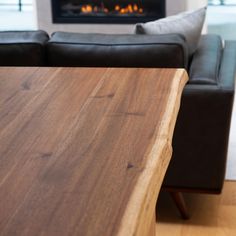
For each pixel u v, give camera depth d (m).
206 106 2.28
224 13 6.65
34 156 1.00
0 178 0.93
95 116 1.18
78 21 5.23
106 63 2.31
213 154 2.38
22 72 1.52
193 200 2.73
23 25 6.48
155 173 0.94
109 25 5.23
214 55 2.62
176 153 2.39
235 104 4.00
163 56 2.27
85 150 1.02
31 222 0.81
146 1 5.35
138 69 1.49
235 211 2.62
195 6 5.05
